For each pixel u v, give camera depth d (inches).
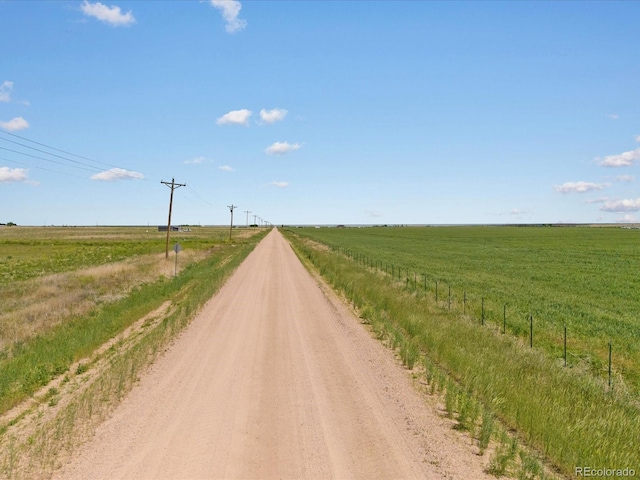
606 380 477.7
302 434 328.5
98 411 366.3
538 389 392.8
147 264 1534.2
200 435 324.5
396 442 316.8
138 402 386.3
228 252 2411.4
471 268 1738.4
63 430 325.4
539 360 490.6
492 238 4537.4
